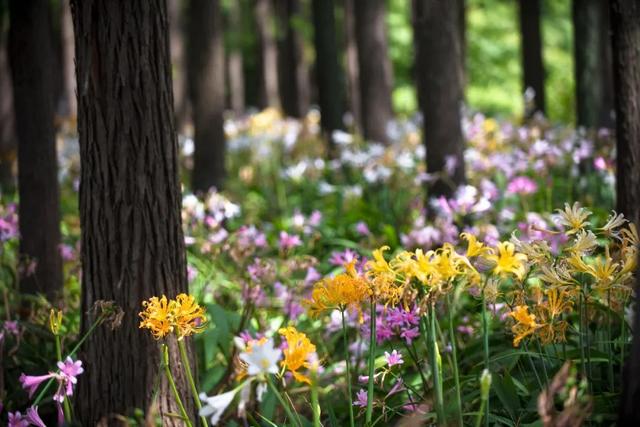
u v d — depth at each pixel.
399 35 29.06
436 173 9.99
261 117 19.17
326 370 6.36
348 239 10.59
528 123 14.83
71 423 4.72
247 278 6.98
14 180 15.47
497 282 4.46
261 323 6.98
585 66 13.02
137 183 5.32
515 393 4.91
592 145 11.09
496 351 5.77
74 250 8.96
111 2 5.26
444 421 4.27
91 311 5.39
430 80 10.05
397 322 5.13
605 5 14.98
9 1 8.18
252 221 11.27
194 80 13.46
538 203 10.80
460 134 10.08
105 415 5.35
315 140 16.75
